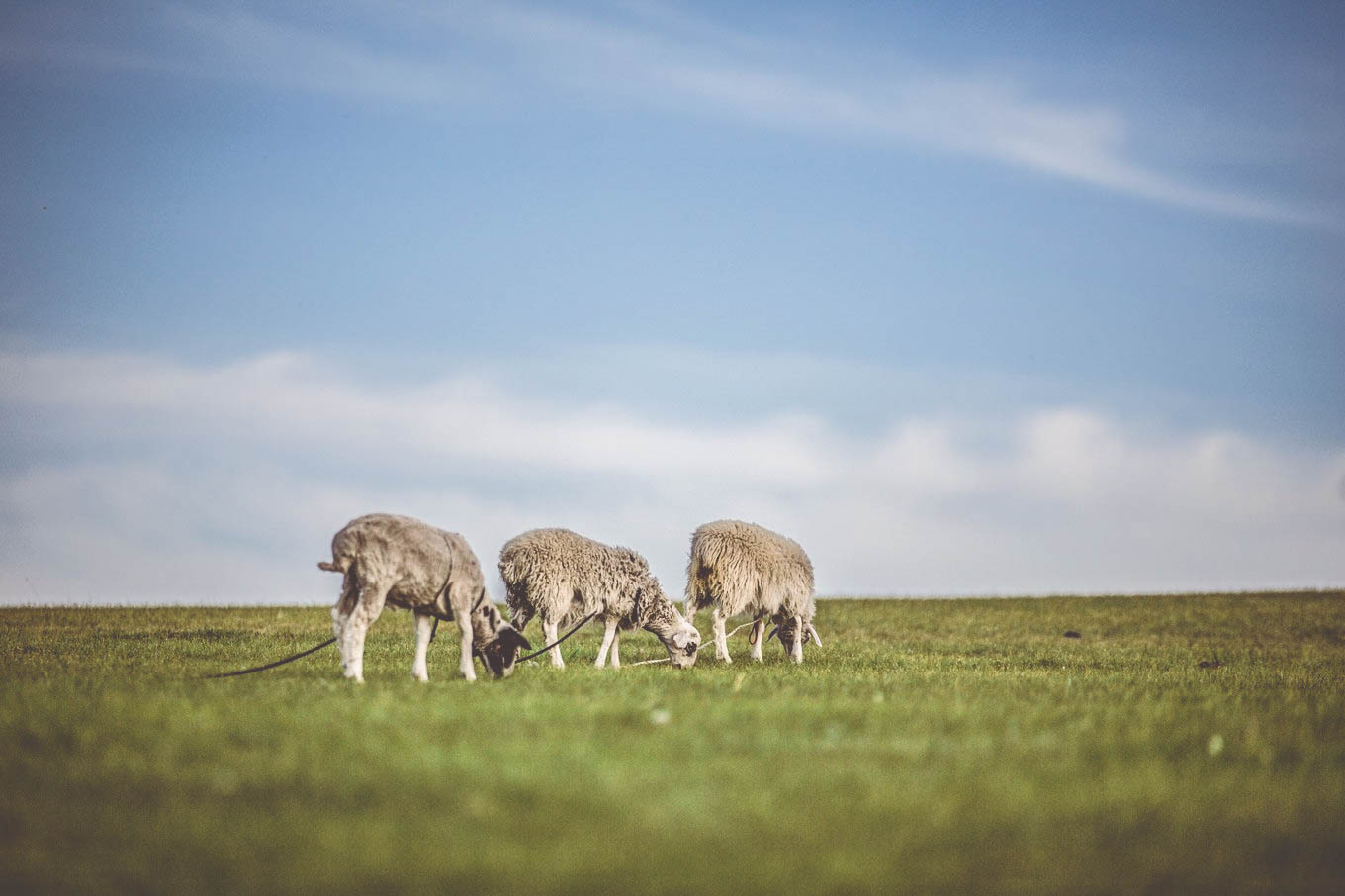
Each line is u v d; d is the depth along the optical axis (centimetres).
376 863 2473
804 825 2789
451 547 5922
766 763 3422
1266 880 2558
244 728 3772
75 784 3081
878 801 2980
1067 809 2992
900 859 2586
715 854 2577
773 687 5547
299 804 2914
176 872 2434
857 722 4228
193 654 7494
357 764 3266
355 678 5522
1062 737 4022
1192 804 3083
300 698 4609
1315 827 2930
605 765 3275
